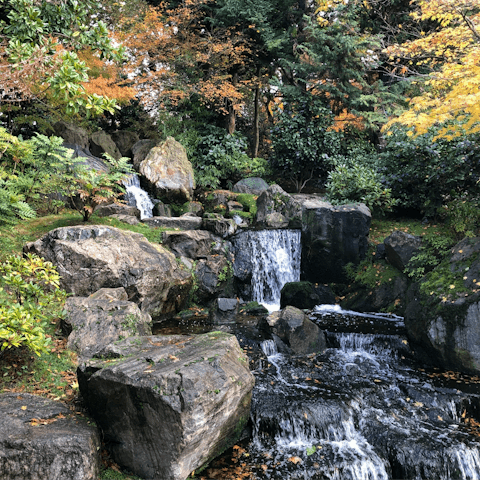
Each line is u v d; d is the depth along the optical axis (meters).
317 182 17.28
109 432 4.64
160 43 16.97
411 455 5.42
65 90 4.88
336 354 8.15
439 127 11.48
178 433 4.20
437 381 7.11
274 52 17.55
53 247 8.12
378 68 17.62
